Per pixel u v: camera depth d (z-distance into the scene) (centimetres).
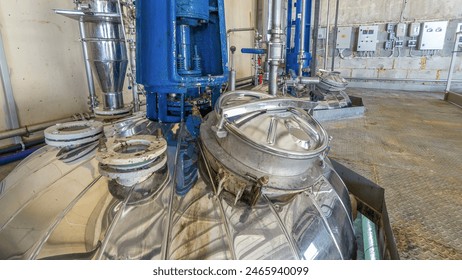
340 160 162
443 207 109
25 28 164
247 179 71
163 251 61
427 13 468
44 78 178
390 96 425
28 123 172
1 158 154
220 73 125
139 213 67
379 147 186
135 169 69
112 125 114
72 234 64
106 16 115
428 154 171
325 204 87
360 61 534
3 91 158
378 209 128
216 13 121
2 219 76
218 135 75
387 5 491
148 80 107
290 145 74
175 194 73
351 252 89
